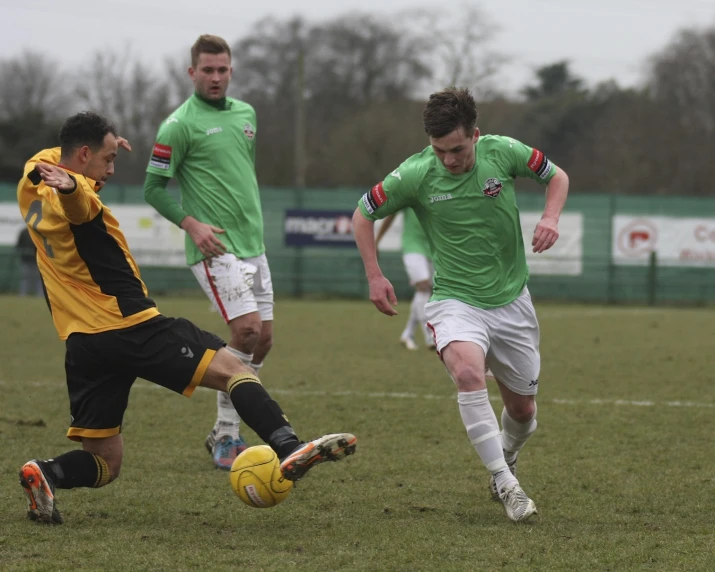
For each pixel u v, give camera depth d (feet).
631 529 33.50
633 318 152.15
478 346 36.32
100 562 28.63
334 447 31.01
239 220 47.44
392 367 84.84
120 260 33.76
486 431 35.42
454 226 36.96
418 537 32.07
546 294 197.47
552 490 39.99
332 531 32.94
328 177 307.78
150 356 33.09
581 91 397.60
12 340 104.17
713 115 330.54
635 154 323.98
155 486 40.09
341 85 369.71
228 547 30.63
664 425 56.39
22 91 352.28
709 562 29.07
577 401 65.82
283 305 175.83
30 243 184.65
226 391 33.42
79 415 34.14
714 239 196.44
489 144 37.01
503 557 29.53
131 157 341.41
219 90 47.14
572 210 195.93
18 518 34.12
